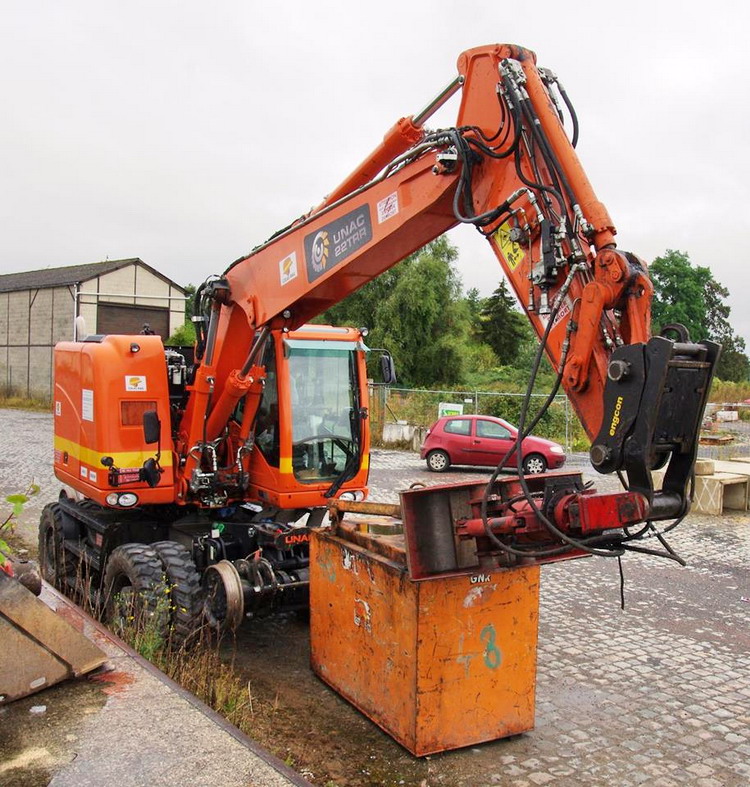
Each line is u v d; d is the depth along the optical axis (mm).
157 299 38375
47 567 8422
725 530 12609
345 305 38906
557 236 3994
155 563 6262
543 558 4520
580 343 3850
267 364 7191
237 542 7105
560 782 4621
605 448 3572
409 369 37781
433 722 4762
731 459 17609
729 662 6762
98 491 6762
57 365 8125
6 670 4449
